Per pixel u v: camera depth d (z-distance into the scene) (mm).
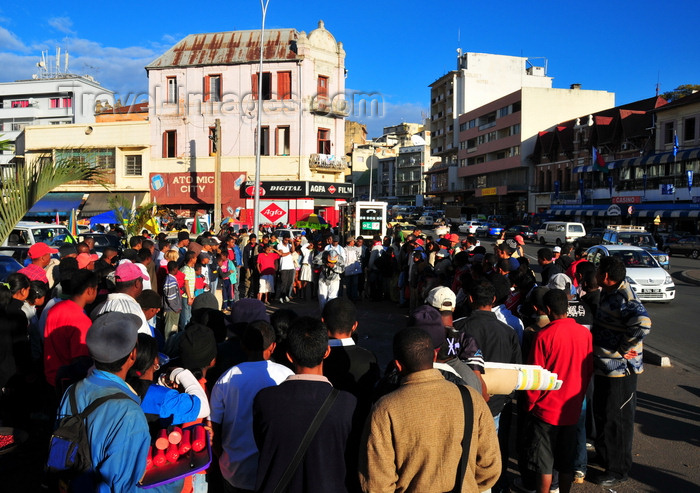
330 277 11531
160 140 40250
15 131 73125
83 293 4621
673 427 6039
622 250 16422
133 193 40281
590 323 4758
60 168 6648
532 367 3805
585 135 54344
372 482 2465
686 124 42375
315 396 2750
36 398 5293
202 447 2990
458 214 63031
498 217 65000
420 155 100500
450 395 2547
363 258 15758
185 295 9578
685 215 39844
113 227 21281
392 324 11727
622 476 4785
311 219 29828
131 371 3107
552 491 4551
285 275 14594
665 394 7188
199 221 26812
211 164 39812
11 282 5254
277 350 4242
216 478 3854
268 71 39062
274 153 39312
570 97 64500
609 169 49688
